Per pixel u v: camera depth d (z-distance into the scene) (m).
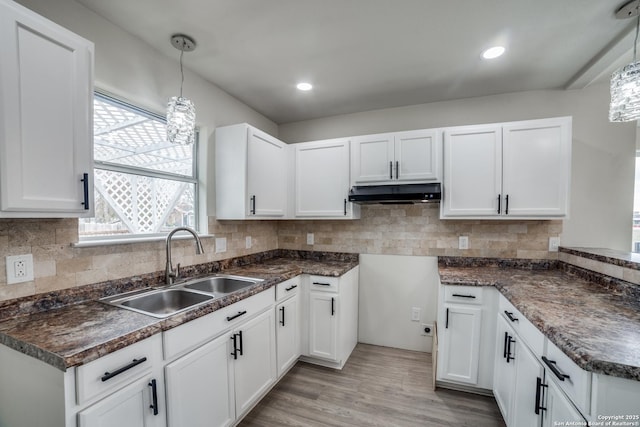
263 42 1.77
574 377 0.98
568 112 2.30
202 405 1.41
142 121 1.88
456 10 1.47
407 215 2.73
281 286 2.13
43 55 1.08
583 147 2.26
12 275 1.22
